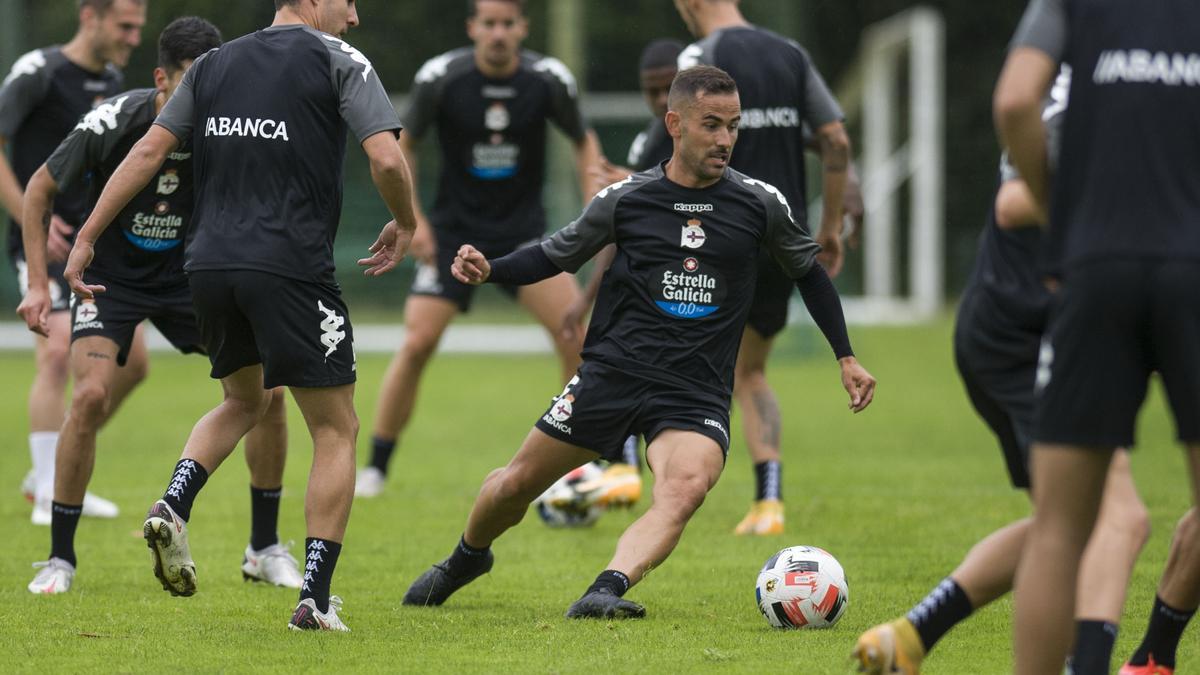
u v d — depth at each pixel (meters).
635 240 18.36
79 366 20.47
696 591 20.84
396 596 20.52
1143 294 11.52
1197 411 11.57
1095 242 11.66
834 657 15.89
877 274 92.25
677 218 18.30
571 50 70.31
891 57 91.81
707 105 17.92
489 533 18.89
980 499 30.81
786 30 68.25
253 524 21.52
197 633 17.23
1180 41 11.81
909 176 104.88
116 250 20.78
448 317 32.12
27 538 25.53
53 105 25.80
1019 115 11.92
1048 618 12.03
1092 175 11.77
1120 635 17.31
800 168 26.67
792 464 37.12
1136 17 11.88
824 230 27.19
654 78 28.98
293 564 21.64
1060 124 12.77
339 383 17.33
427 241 31.94
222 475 35.25
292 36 17.31
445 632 17.38
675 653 16.11
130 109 19.69
